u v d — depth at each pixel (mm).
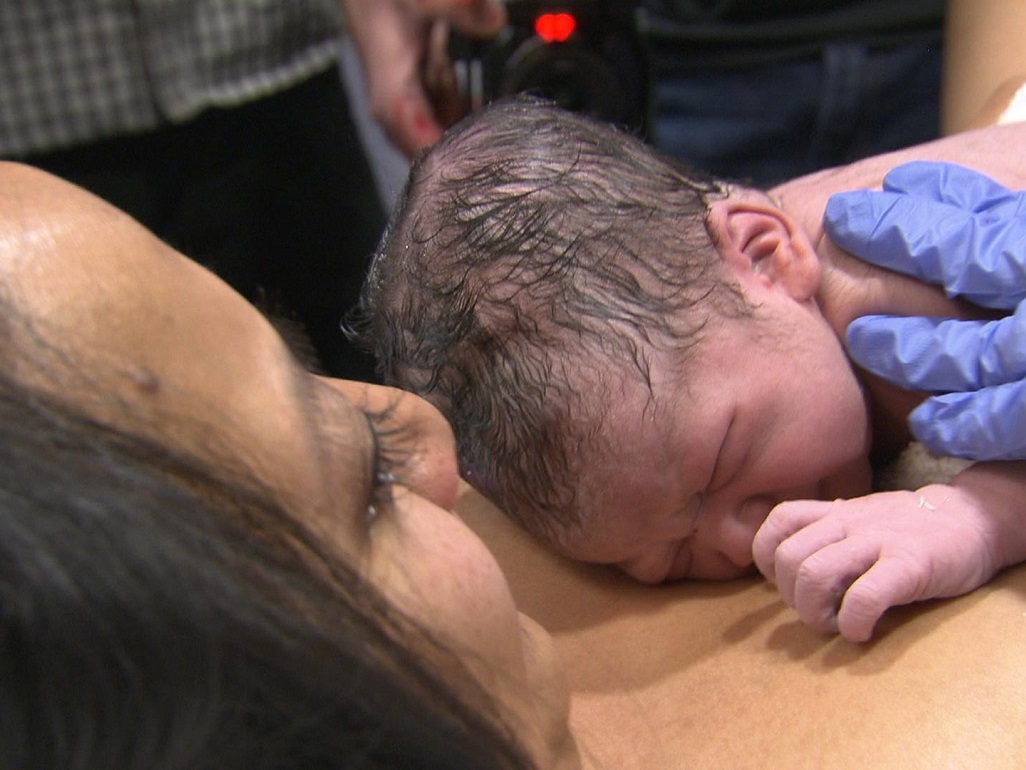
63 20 1079
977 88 1130
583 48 1299
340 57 1347
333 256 1375
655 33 1626
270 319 550
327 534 368
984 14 1138
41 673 275
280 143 1310
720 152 1691
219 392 354
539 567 824
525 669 462
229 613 293
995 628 592
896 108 1596
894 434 851
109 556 276
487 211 824
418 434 508
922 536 651
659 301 780
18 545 269
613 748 591
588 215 808
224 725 310
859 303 817
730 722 586
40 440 288
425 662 368
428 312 822
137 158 1192
